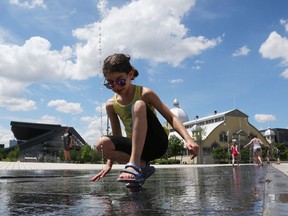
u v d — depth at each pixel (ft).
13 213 2.91
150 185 5.65
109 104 5.41
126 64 4.77
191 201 3.43
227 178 7.55
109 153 5.24
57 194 4.38
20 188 5.44
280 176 7.16
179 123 4.95
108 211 2.91
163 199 3.63
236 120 116.57
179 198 3.70
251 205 3.04
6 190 5.08
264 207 2.90
